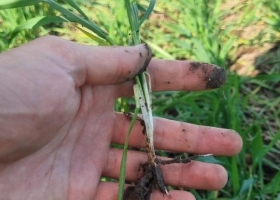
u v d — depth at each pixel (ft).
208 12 1.50
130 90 0.93
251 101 1.30
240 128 1.13
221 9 1.61
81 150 0.89
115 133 0.94
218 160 1.09
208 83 0.94
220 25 1.54
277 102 1.28
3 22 1.54
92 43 1.46
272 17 1.55
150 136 0.89
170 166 0.93
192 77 0.93
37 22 0.98
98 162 0.91
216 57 1.36
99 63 0.84
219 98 1.18
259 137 1.08
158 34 1.50
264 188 1.07
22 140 0.80
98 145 0.91
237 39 1.48
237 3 1.62
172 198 0.89
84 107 0.88
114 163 0.93
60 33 1.54
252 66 1.40
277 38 1.49
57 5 0.91
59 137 0.86
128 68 0.86
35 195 0.85
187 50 1.41
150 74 0.92
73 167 0.89
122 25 1.41
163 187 0.89
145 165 0.91
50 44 0.83
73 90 0.83
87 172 0.89
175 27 1.45
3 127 0.78
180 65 0.93
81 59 0.83
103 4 1.59
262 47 1.47
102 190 0.91
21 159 0.83
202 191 1.10
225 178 0.93
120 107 1.18
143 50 0.87
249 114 1.27
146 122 0.89
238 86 1.24
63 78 0.82
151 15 1.59
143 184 0.88
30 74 0.80
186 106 1.28
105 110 0.91
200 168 0.93
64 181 0.87
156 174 0.89
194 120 1.22
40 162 0.85
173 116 1.29
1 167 0.82
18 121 0.79
